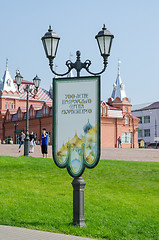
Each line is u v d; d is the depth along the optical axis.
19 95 84.38
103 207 11.75
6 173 17.06
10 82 83.62
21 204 11.59
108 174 17.83
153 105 95.88
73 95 9.36
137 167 19.81
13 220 10.05
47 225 9.43
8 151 35.19
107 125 69.25
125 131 71.75
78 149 9.25
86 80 9.27
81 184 9.17
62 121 9.43
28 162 19.92
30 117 72.19
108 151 40.31
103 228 9.34
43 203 11.86
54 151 9.45
